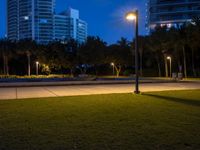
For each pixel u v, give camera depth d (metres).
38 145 5.73
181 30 45.19
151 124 7.68
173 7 94.94
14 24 135.75
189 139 6.12
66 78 38.41
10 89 20.48
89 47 51.84
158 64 52.59
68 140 6.09
